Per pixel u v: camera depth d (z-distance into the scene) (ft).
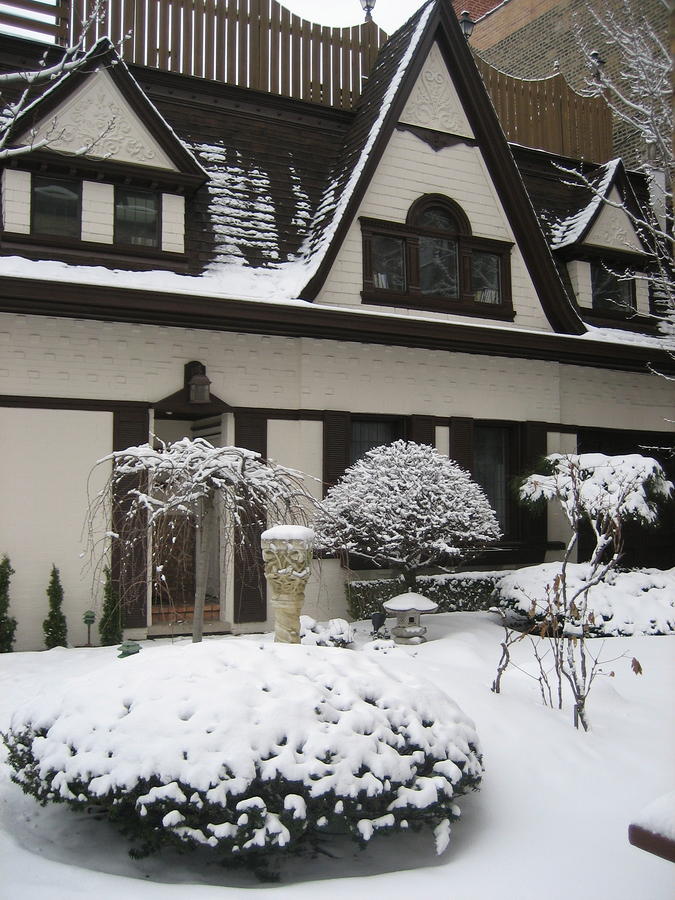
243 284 38.32
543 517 46.39
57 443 34.65
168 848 14.48
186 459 27.04
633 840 9.04
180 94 41.73
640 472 38.29
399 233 42.73
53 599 33.32
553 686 24.53
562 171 54.39
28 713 15.46
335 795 13.23
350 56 47.16
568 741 19.74
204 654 15.89
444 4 43.70
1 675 26.94
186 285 36.86
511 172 45.42
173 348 37.29
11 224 34.47
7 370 34.06
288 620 23.77
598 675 26.86
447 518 33.99
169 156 37.32
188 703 14.11
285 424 39.63
